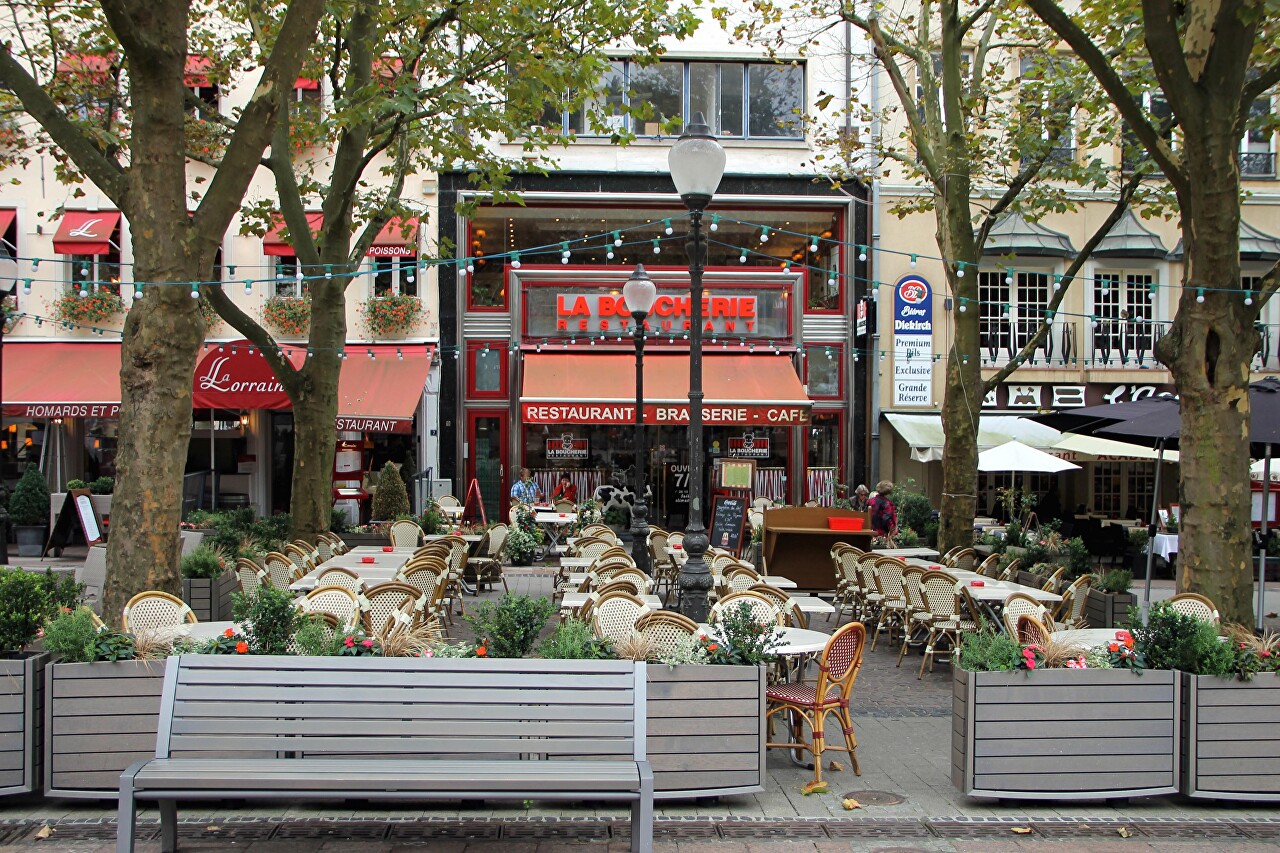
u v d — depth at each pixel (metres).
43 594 6.02
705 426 21.83
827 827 5.63
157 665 5.68
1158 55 8.09
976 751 5.88
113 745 5.62
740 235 22.12
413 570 9.98
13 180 17.59
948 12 12.94
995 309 21.86
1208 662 5.98
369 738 5.01
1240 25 7.92
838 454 21.94
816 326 21.92
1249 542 8.20
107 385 19.50
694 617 8.03
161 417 7.69
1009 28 14.96
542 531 17.94
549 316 21.34
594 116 12.61
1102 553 19.02
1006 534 14.56
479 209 21.72
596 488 21.66
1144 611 7.45
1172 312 21.98
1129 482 22.69
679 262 22.00
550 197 21.42
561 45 12.47
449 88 11.48
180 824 5.50
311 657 5.14
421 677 5.12
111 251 21.12
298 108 13.97
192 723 4.98
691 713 5.85
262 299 20.84
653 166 21.62
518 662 5.18
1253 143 22.19
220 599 10.38
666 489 21.80
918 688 9.41
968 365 13.38
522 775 4.80
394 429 19.06
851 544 14.36
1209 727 5.97
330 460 13.70
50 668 5.61
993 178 16.50
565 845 5.29
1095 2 12.20
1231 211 8.22
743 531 16.00
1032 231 21.34
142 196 7.66
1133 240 21.56
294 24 7.95
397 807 5.81
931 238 21.72
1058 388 21.75
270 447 22.08
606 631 7.45
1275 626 11.54
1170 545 17.09
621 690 5.16
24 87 8.29
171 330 7.68
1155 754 5.98
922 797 6.17
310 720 5.02
